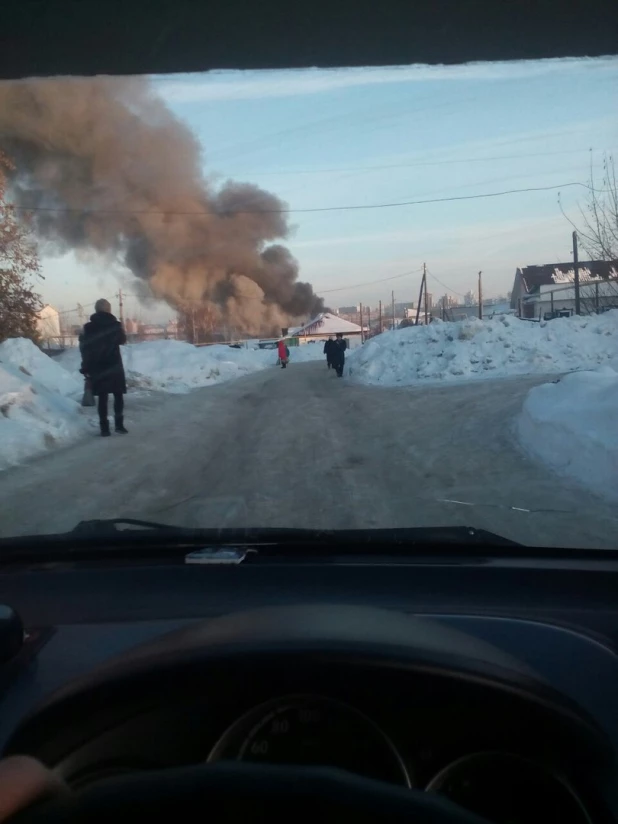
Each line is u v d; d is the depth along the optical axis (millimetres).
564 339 21891
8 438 10711
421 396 16375
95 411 13883
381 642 2254
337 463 9469
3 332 16891
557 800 2137
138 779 1622
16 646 2871
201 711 2254
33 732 2205
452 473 8742
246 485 8336
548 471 8672
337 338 24281
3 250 15875
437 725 2232
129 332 19297
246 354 27109
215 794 1569
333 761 2205
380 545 4137
